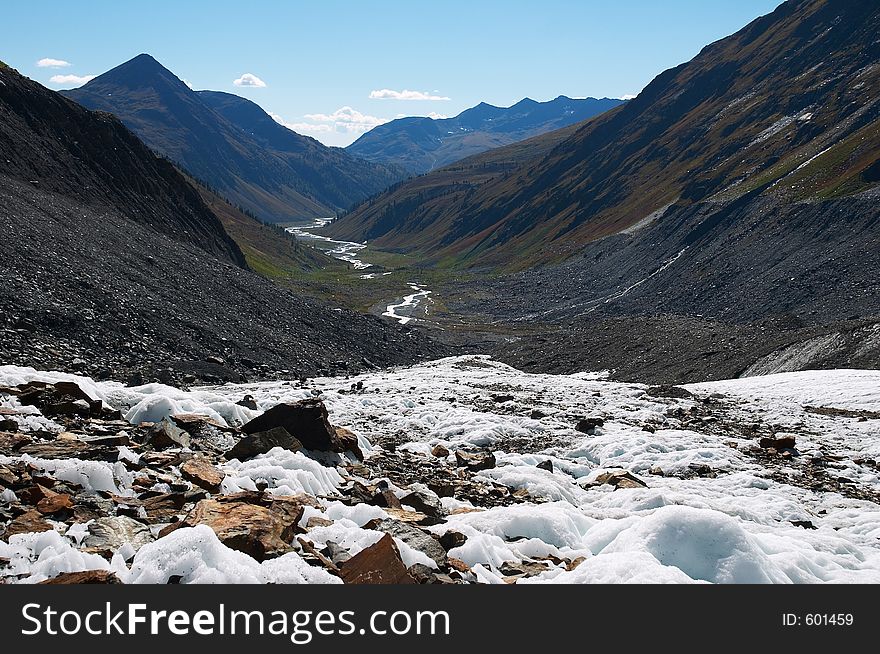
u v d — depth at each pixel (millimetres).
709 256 124375
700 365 54125
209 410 15648
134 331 40781
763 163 159375
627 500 14109
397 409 26219
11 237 43656
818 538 11477
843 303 89812
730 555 8164
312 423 14531
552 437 22594
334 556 7895
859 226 105250
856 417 27812
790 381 36062
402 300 139000
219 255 91062
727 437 23984
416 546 8352
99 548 7391
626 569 7613
